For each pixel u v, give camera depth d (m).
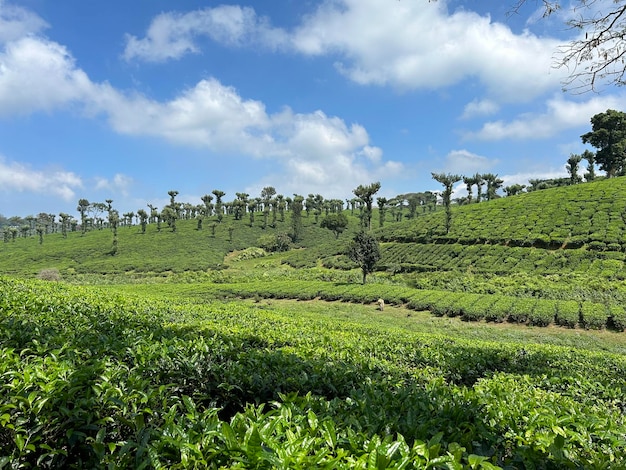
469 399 4.01
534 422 3.37
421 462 2.26
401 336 12.06
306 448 2.26
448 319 24.86
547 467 2.72
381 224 74.56
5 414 2.53
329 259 56.25
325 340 8.41
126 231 97.75
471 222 54.28
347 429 2.68
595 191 54.12
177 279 48.25
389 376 5.74
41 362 3.60
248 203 108.62
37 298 8.89
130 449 2.72
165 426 2.69
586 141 71.56
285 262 61.41
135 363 4.32
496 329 22.11
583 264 35.59
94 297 11.60
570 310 22.77
